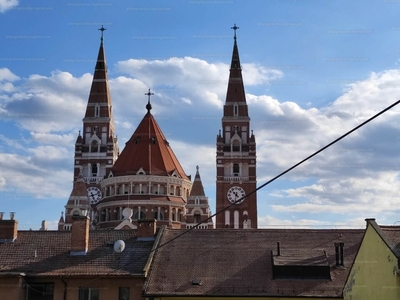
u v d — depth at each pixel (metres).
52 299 47.19
